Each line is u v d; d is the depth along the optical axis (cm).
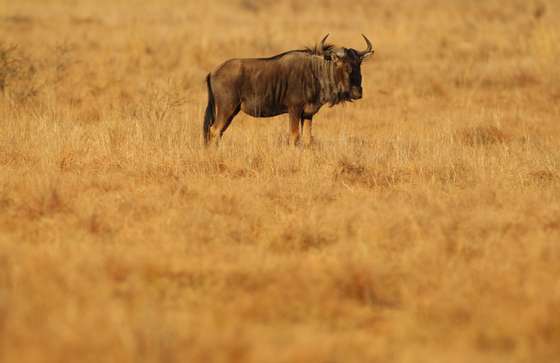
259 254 2473
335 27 10544
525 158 3869
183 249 2492
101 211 2872
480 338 1931
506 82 6731
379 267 2311
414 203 3047
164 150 3778
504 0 13362
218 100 4228
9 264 2241
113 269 2273
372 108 5922
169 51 7919
